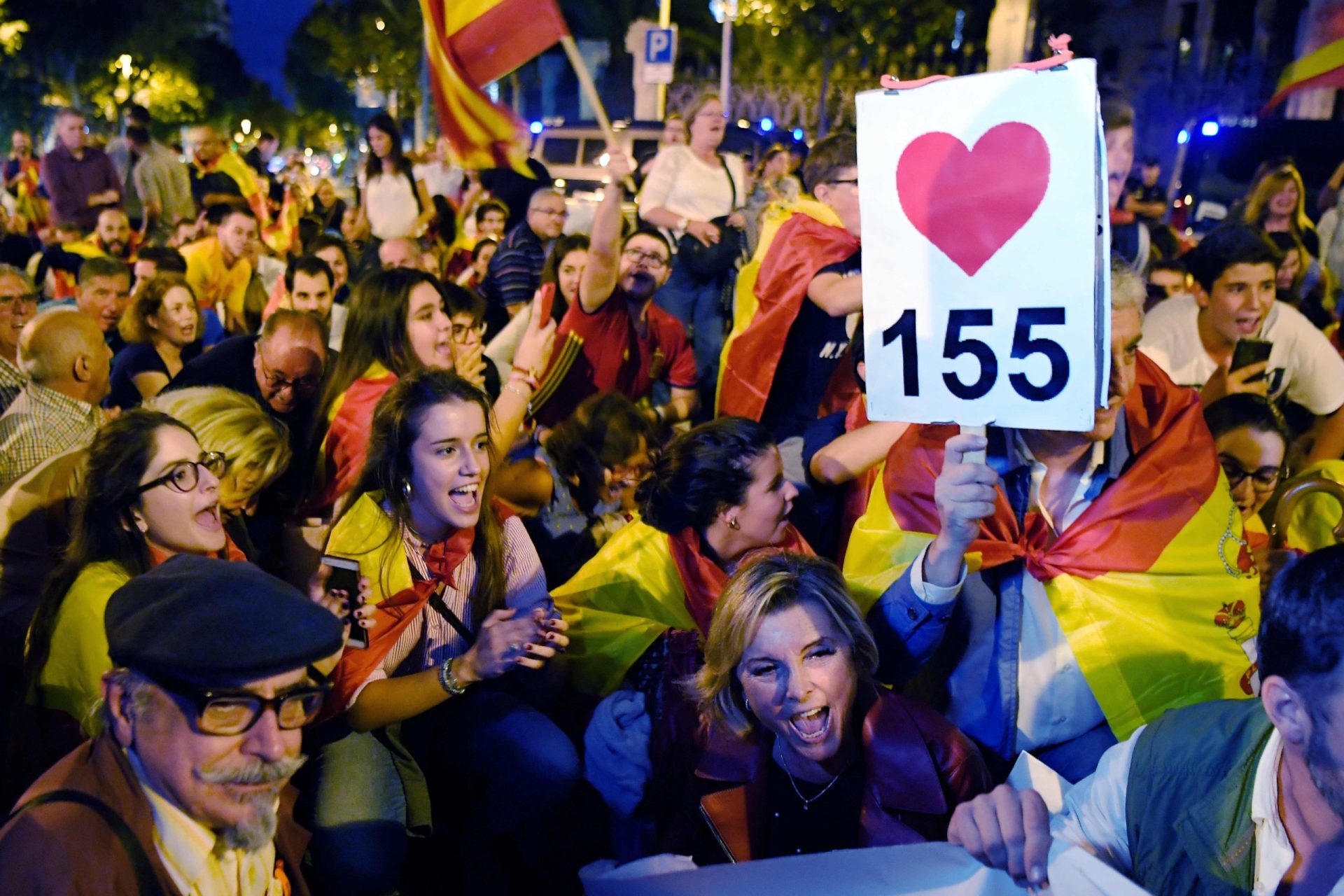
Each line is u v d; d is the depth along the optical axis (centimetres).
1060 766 259
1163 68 1850
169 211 987
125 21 2647
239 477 314
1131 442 258
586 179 1154
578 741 302
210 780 166
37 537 282
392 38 2795
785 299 412
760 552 272
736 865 191
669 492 280
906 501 269
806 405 425
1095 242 188
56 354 345
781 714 213
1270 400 430
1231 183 807
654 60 855
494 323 605
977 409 203
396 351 357
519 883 284
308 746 267
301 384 380
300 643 167
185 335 479
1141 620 251
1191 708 187
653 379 491
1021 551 255
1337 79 525
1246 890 171
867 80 1889
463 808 292
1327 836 162
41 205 1112
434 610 277
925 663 251
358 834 256
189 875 172
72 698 240
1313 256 551
